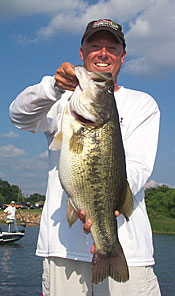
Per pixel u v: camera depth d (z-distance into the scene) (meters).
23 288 12.01
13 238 24.11
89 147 2.56
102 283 3.04
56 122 3.30
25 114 2.90
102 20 3.39
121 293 3.03
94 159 2.56
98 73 2.70
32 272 14.62
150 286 3.15
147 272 3.13
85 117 2.56
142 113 3.41
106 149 2.59
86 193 2.55
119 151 2.66
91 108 2.59
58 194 3.22
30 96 2.80
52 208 3.22
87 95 2.61
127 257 3.02
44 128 3.20
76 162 2.54
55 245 3.10
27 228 41.00
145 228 3.19
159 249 23.08
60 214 3.16
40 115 2.95
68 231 3.08
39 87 2.76
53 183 3.28
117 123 2.71
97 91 2.65
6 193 115.00
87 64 3.49
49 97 2.73
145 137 3.35
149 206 55.72
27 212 54.59
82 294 3.05
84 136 2.56
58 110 3.33
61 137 2.75
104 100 2.66
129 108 3.39
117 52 3.43
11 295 11.09
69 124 2.60
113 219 2.64
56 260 3.12
